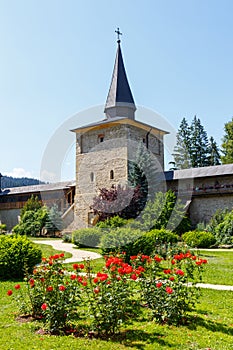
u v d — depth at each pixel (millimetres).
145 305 6238
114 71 27688
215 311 6250
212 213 26312
